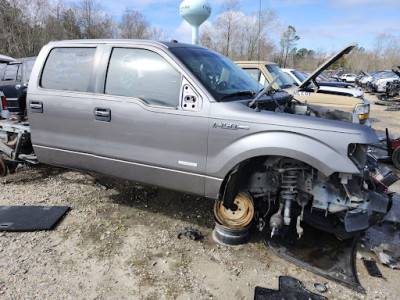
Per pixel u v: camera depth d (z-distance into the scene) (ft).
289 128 8.35
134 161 10.37
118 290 8.08
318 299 7.97
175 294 8.03
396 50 167.84
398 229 11.67
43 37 100.68
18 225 10.56
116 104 10.25
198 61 10.39
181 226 11.23
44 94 11.55
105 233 10.54
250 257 9.65
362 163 8.30
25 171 15.83
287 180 9.27
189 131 9.32
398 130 30.78
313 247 10.16
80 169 11.65
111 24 126.93
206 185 9.52
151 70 10.11
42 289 7.98
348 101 21.44
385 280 8.80
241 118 8.74
